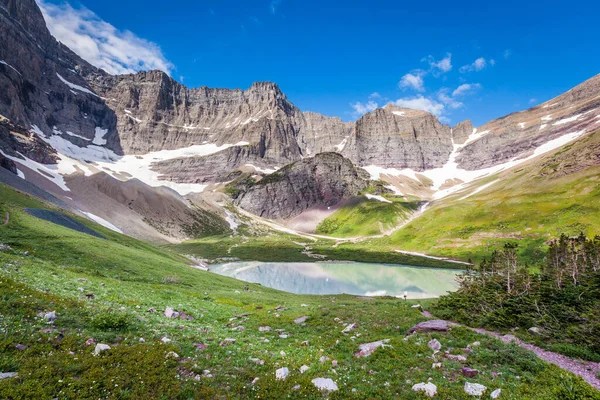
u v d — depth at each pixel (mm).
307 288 114688
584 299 31906
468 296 38875
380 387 16031
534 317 30391
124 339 17547
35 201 95000
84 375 13031
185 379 14648
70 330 16688
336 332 27516
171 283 51531
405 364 18969
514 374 17938
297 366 18016
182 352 17531
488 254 164500
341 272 151875
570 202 173625
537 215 177625
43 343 14578
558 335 26531
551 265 46500
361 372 17656
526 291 35688
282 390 14805
